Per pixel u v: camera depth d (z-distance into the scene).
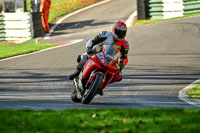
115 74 27.94
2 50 78.12
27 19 100.62
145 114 21.95
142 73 47.19
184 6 101.19
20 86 39.59
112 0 137.12
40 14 103.88
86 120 20.91
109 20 110.94
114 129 18.66
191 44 66.62
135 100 32.06
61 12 127.81
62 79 43.59
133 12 116.50
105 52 26.81
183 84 40.50
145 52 62.81
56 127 19.48
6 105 29.12
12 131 18.80
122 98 33.09
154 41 71.81
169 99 32.78
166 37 74.38
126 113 22.47
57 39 91.94
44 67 52.88
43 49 75.31
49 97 33.31
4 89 38.00
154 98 33.16
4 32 103.69
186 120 19.11
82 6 133.62
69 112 23.34
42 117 21.89
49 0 107.12
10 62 59.31
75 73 29.47
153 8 106.12
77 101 30.75
